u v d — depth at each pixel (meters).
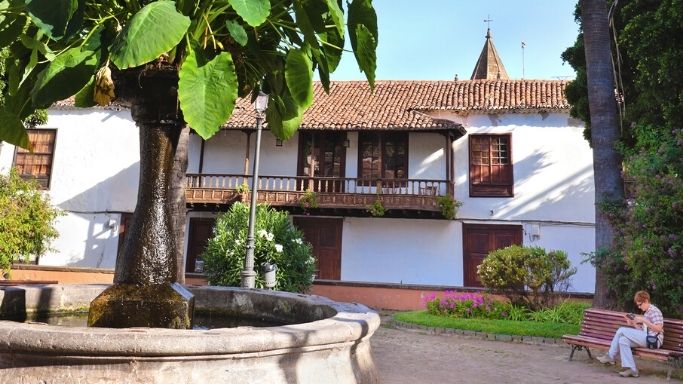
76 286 4.44
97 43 2.64
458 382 6.11
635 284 8.27
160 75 2.98
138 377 1.96
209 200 17.08
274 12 3.14
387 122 16.70
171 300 2.84
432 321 11.00
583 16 10.37
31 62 2.88
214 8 2.97
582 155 17.02
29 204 12.10
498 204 17.23
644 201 7.84
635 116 9.62
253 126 16.77
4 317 3.78
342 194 16.67
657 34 8.30
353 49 3.08
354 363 2.68
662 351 6.42
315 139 18.30
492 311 11.64
